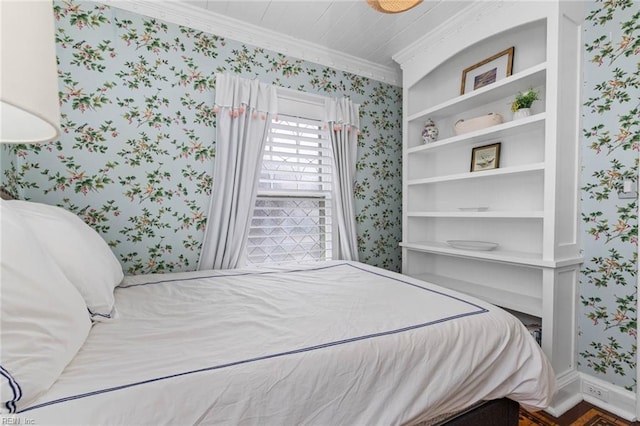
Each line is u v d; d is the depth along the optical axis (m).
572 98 1.78
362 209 2.89
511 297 2.07
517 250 2.19
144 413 0.63
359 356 0.90
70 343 0.74
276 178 2.52
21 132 0.50
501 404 1.21
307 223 2.66
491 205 2.35
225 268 2.20
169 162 2.08
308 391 0.81
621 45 1.66
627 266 1.65
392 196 3.06
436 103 2.79
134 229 1.99
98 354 0.82
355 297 1.43
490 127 2.04
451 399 1.03
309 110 2.61
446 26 2.26
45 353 0.65
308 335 1.00
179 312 1.22
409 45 2.55
